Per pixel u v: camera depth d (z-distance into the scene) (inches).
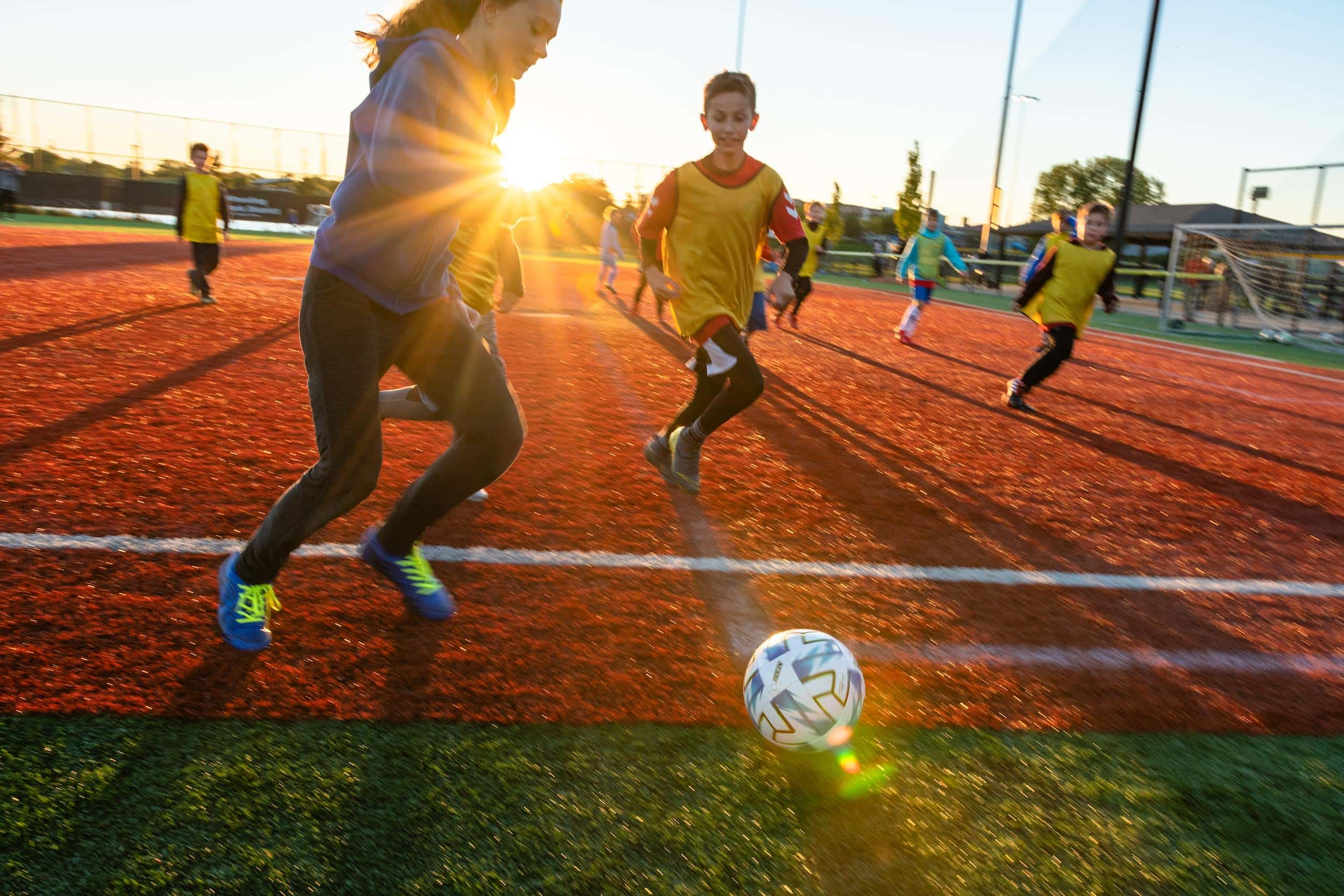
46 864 67.9
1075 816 81.9
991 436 245.0
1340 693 108.6
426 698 93.0
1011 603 129.5
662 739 89.0
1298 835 81.3
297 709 89.4
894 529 159.2
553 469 180.1
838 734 85.8
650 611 117.5
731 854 74.0
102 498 143.1
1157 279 1299.2
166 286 478.6
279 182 1630.2
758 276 353.1
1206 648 118.8
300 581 116.8
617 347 371.6
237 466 165.6
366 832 73.5
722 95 151.0
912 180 1455.5
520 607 115.5
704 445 212.4
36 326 317.1
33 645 97.2
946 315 698.2
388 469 169.6
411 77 78.2
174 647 99.1
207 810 74.6
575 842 74.0
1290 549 162.6
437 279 91.9
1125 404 316.5
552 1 86.8
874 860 74.5
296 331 343.0
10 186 1191.6
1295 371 461.4
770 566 136.8
